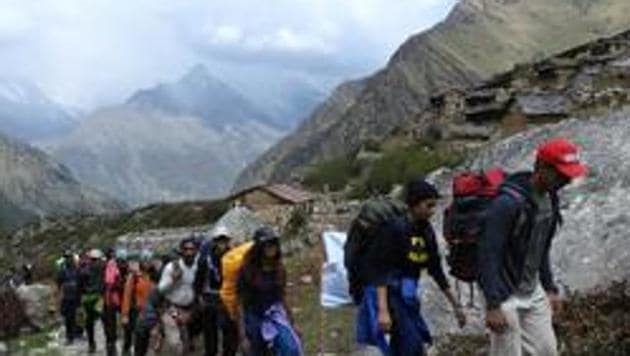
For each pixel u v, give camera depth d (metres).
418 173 51.72
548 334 9.09
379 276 10.02
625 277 15.07
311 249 31.66
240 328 12.94
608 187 16.94
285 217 40.53
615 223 16.06
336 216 34.59
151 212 80.12
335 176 71.75
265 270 12.88
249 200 63.44
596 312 13.53
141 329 19.30
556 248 16.23
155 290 19.30
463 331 15.38
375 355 9.98
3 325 29.66
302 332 19.64
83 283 24.11
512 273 8.97
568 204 16.94
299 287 25.19
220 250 17.55
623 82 76.38
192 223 71.94
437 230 18.39
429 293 16.30
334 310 20.91
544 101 71.50
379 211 10.15
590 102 65.06
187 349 18.67
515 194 8.83
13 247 93.00
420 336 10.07
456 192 10.27
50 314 31.14
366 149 83.94
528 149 20.47
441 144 76.81
